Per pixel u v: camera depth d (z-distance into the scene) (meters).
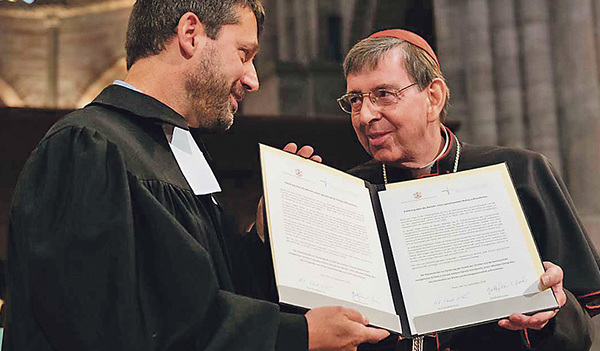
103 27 12.47
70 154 2.04
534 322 2.23
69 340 1.84
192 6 2.30
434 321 2.23
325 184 2.37
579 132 7.10
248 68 2.43
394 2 11.59
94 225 1.92
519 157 2.83
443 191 2.47
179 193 2.18
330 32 12.02
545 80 7.35
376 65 2.68
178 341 1.90
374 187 2.49
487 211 2.42
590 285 2.60
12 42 12.06
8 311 1.99
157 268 1.96
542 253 2.68
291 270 2.11
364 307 2.16
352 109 2.76
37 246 1.90
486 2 7.87
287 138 6.59
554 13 7.34
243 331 1.95
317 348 2.00
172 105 2.32
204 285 1.96
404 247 2.36
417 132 2.71
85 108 2.26
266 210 2.19
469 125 7.91
